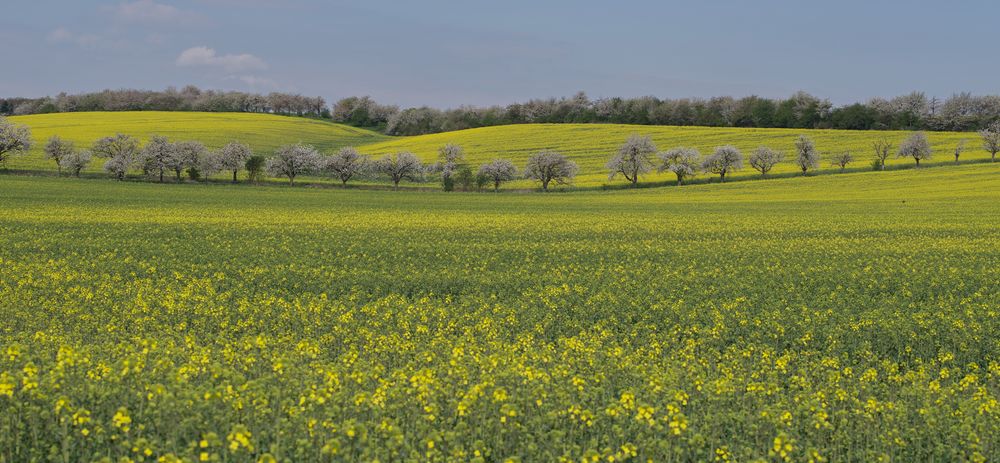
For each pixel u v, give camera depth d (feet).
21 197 210.79
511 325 68.74
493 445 37.06
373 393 40.42
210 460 30.83
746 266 111.24
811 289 91.09
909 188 278.67
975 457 35.04
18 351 38.42
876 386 48.83
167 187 273.75
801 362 57.16
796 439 38.70
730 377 46.19
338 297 84.79
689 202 253.24
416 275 96.89
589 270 106.93
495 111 632.79
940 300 82.69
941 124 525.75
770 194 280.10
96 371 41.57
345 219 177.99
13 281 87.20
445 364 47.32
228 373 40.34
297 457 33.76
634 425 37.65
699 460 36.01
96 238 132.46
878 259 115.24
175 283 90.38
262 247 124.98
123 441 32.37
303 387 42.04
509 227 163.73
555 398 41.60
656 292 86.02
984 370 56.34
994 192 253.65
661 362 53.57
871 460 36.83
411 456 32.76
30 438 35.12
